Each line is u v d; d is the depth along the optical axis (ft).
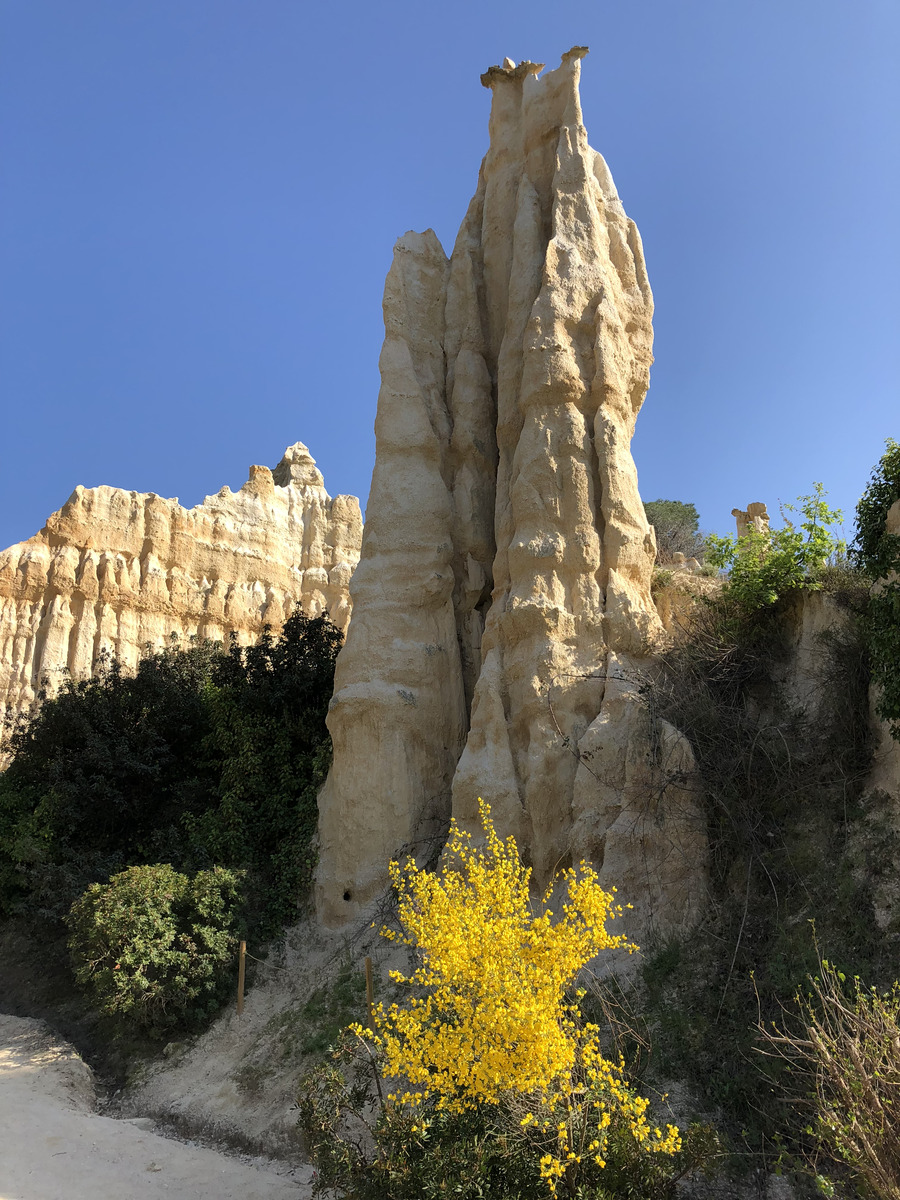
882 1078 23.81
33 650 107.04
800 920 38.73
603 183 66.28
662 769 45.78
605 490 55.52
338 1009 48.70
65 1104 46.24
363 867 56.03
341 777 58.44
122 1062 51.78
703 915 42.06
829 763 43.19
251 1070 47.14
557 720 50.83
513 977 29.45
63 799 69.92
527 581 54.29
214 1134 44.06
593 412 57.62
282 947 56.44
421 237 71.87
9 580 109.19
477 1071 28.19
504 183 69.31
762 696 50.06
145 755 73.20
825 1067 27.48
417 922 31.83
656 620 53.72
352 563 130.41
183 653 88.22
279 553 126.21
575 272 59.98
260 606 120.88
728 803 44.09
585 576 54.13
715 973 39.22
